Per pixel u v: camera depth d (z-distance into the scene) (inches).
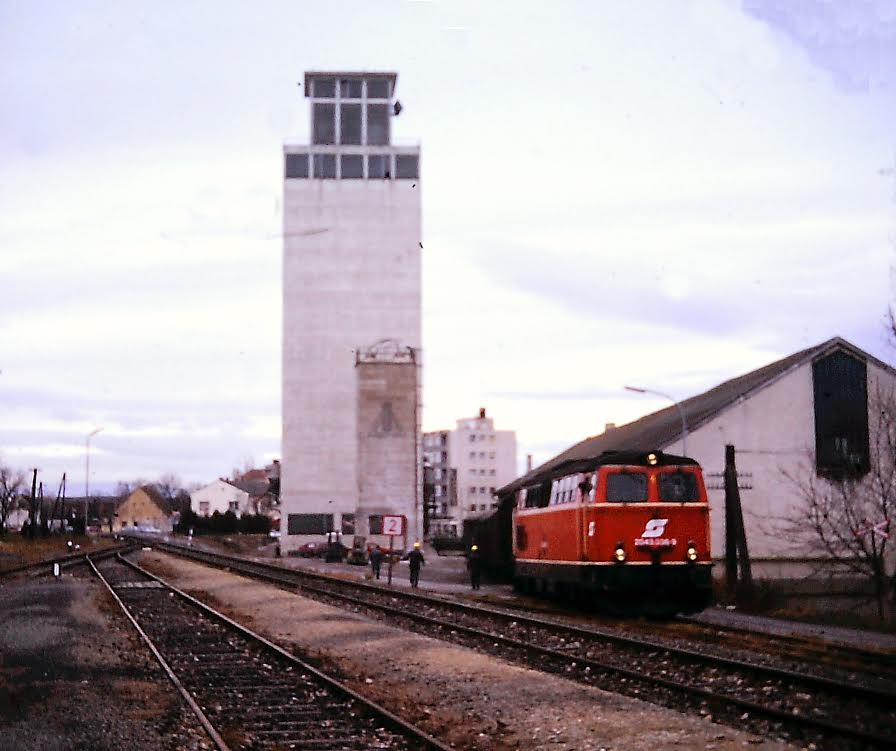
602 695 557.6
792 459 1776.6
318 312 3718.0
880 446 1716.3
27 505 6176.2
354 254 3757.4
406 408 3521.2
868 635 894.4
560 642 840.9
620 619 1063.0
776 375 1784.0
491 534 1820.9
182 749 454.6
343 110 3841.0
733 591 1302.9
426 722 513.0
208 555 3095.5
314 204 3769.7
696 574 1041.5
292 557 3464.6
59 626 1023.6
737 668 642.8
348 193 3782.0
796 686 585.3
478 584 1675.7
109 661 756.6
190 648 842.2
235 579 1891.0
